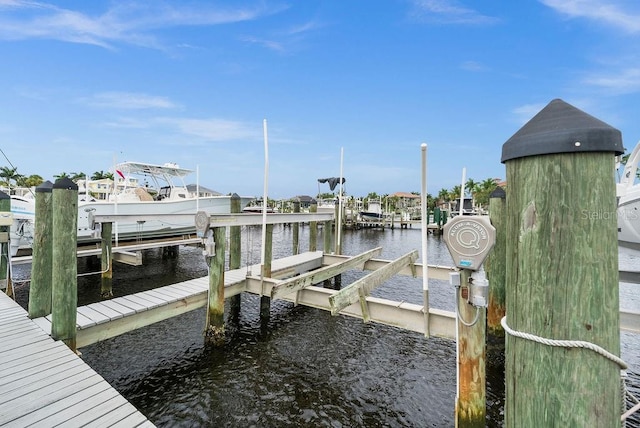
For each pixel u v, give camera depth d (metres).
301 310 7.53
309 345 5.88
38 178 43.00
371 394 4.45
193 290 5.70
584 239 1.18
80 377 3.21
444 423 3.89
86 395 2.93
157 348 5.63
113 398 2.90
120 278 10.14
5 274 6.59
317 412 4.05
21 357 3.55
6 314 4.76
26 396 2.89
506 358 1.40
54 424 2.55
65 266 3.98
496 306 5.00
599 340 1.18
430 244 22.05
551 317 1.23
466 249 2.15
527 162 1.28
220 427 3.75
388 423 3.87
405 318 4.20
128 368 5.01
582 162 1.17
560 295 1.21
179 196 15.19
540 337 1.24
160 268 11.61
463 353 2.85
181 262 12.67
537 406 1.26
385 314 4.35
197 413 3.98
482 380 2.84
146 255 13.91
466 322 2.75
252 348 5.73
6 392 2.94
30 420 2.58
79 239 10.51
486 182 49.00
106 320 4.39
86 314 4.54
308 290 5.23
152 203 12.47
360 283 4.33
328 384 4.67
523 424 1.30
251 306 7.78
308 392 4.47
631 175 7.25
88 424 2.56
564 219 1.20
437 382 4.76
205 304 5.75
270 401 4.25
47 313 4.73
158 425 3.77
